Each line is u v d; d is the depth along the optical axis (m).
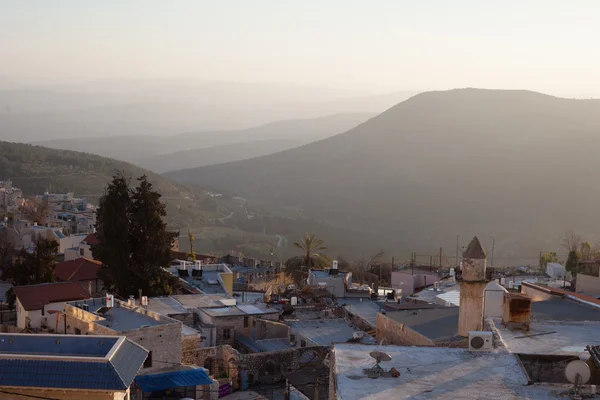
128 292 66.25
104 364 27.06
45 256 79.88
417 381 21.86
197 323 55.34
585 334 30.02
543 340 28.92
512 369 23.09
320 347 50.31
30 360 27.00
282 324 56.31
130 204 68.06
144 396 41.81
